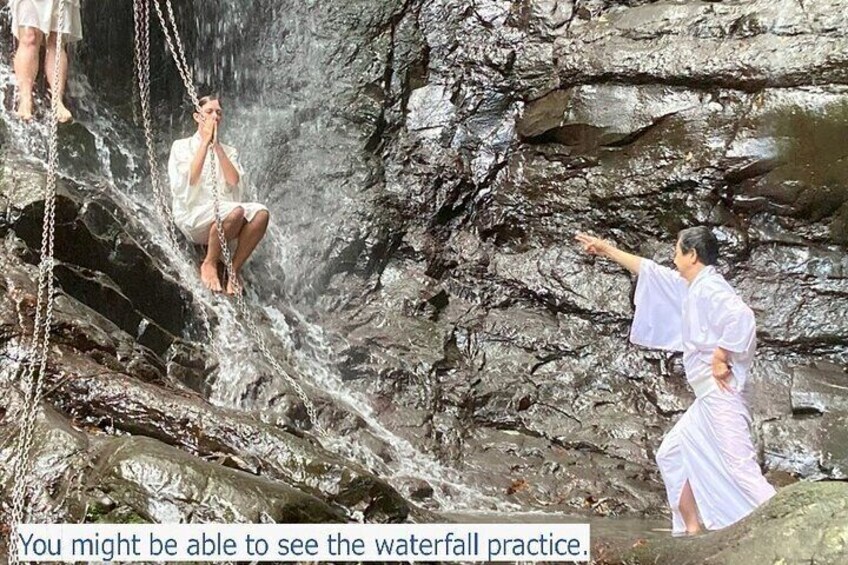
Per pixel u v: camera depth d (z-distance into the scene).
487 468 11.89
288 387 11.44
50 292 7.95
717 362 8.77
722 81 14.65
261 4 17.45
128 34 15.70
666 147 14.79
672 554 7.58
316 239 15.51
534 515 10.30
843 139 13.88
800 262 13.98
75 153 12.86
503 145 16.25
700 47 14.91
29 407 7.88
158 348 11.10
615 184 14.96
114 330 10.17
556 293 14.74
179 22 16.38
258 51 17.14
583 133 15.36
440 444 12.39
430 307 14.83
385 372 13.41
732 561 6.95
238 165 13.21
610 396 13.60
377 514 8.03
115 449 7.38
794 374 13.21
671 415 13.25
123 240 11.46
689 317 8.98
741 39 14.74
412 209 15.92
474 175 16.14
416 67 17.11
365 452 11.20
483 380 13.69
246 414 9.79
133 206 13.07
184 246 13.13
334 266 15.36
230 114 16.83
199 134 12.73
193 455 7.68
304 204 15.96
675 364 13.75
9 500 7.26
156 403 8.68
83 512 6.98
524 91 16.45
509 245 15.62
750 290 14.02
